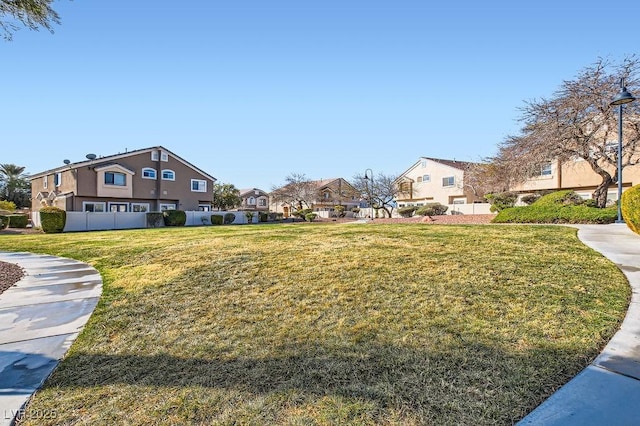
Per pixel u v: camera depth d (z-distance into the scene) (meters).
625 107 13.46
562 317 3.11
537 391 2.03
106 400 2.12
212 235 11.53
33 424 1.90
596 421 1.74
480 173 25.86
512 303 3.50
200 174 31.59
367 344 2.76
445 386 2.12
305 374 2.33
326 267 5.32
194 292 4.51
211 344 2.92
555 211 12.59
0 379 2.42
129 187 27.33
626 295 3.65
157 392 2.19
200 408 1.99
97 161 25.97
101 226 21.84
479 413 1.85
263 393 2.13
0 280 5.79
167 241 10.16
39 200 29.44
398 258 5.66
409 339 2.80
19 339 3.18
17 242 11.96
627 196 7.84
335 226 13.60
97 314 3.87
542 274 4.45
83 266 7.03
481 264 5.03
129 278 5.54
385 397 2.03
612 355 2.43
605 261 5.08
